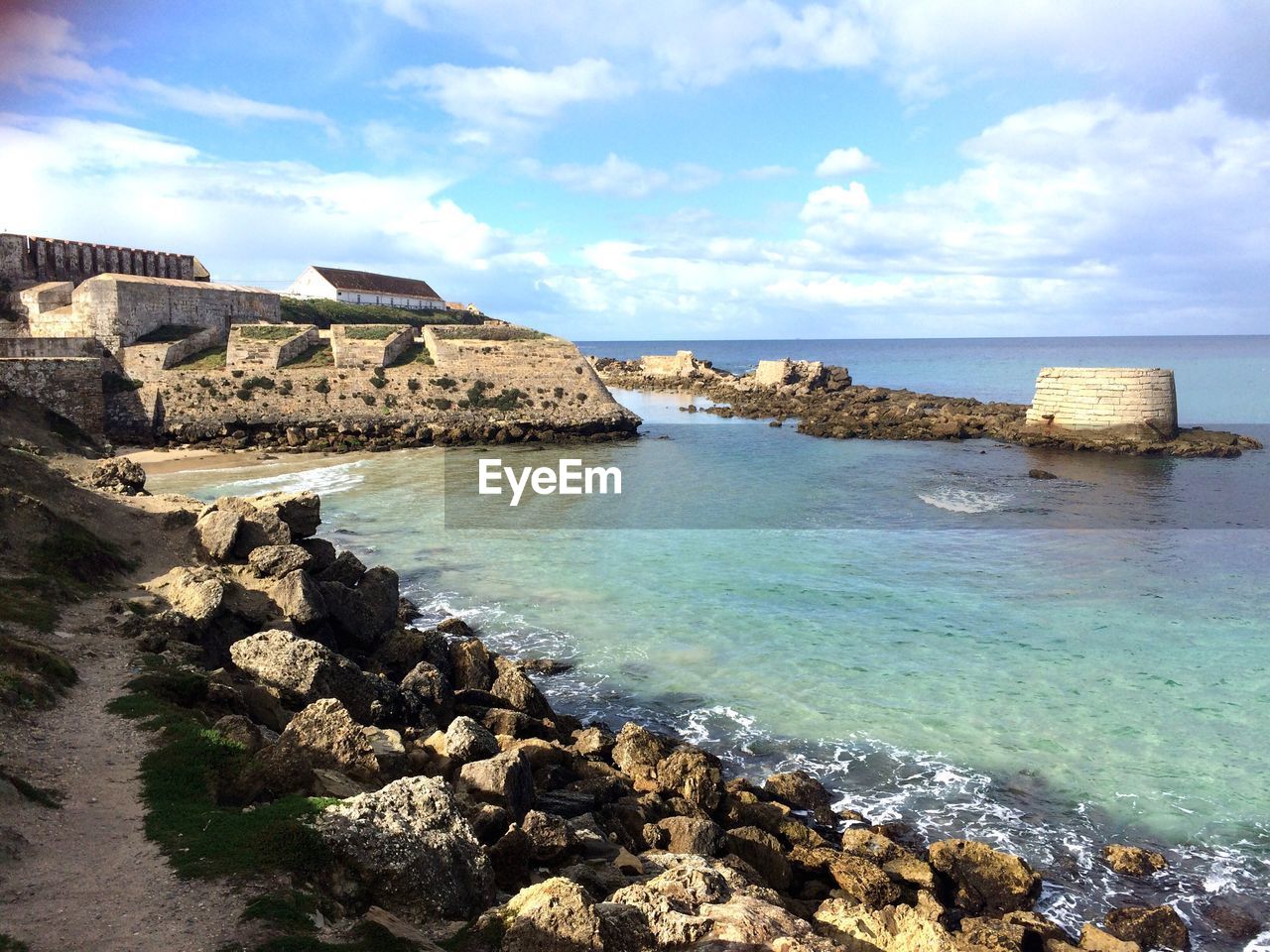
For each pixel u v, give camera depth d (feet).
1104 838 58.85
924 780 65.77
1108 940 47.50
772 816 58.44
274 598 79.66
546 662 86.02
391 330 269.44
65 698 52.11
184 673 57.82
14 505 78.74
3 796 38.14
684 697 79.77
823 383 396.98
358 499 163.12
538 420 253.44
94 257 274.16
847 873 52.31
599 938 33.50
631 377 506.07
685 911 38.37
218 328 265.13
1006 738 71.82
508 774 51.70
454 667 80.48
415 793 40.73
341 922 33.30
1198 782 65.05
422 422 242.99
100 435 200.23
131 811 39.55
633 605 104.53
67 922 30.48
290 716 59.26
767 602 105.60
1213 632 95.71
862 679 83.25
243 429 225.76
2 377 181.88
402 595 107.45
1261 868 55.57
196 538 91.56
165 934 30.01
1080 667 85.87
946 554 128.47
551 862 45.88
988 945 45.88
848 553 128.67
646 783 62.54
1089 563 123.75
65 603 68.95
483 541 133.28
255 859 35.12
